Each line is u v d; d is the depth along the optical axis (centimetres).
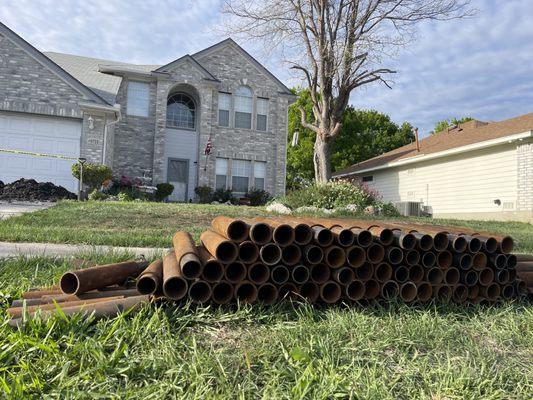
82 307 240
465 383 199
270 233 284
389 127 3588
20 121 1377
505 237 338
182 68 1844
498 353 244
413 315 294
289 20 1655
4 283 312
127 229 737
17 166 1367
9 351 198
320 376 196
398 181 2116
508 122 1698
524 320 297
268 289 289
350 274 301
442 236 324
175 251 316
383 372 207
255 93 2000
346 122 3294
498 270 337
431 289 323
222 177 1933
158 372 198
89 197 1344
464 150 1631
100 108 1420
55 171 1402
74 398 171
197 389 181
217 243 275
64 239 575
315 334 246
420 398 189
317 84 1688
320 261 294
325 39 1609
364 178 2425
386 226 326
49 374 189
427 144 2127
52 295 273
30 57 1378
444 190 1800
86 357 201
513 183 1475
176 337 231
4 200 1174
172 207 1091
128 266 315
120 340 213
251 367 206
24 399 168
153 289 266
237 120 1977
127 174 1767
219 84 1894
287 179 3366
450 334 263
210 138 1883
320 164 1642
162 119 1805
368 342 242
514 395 195
